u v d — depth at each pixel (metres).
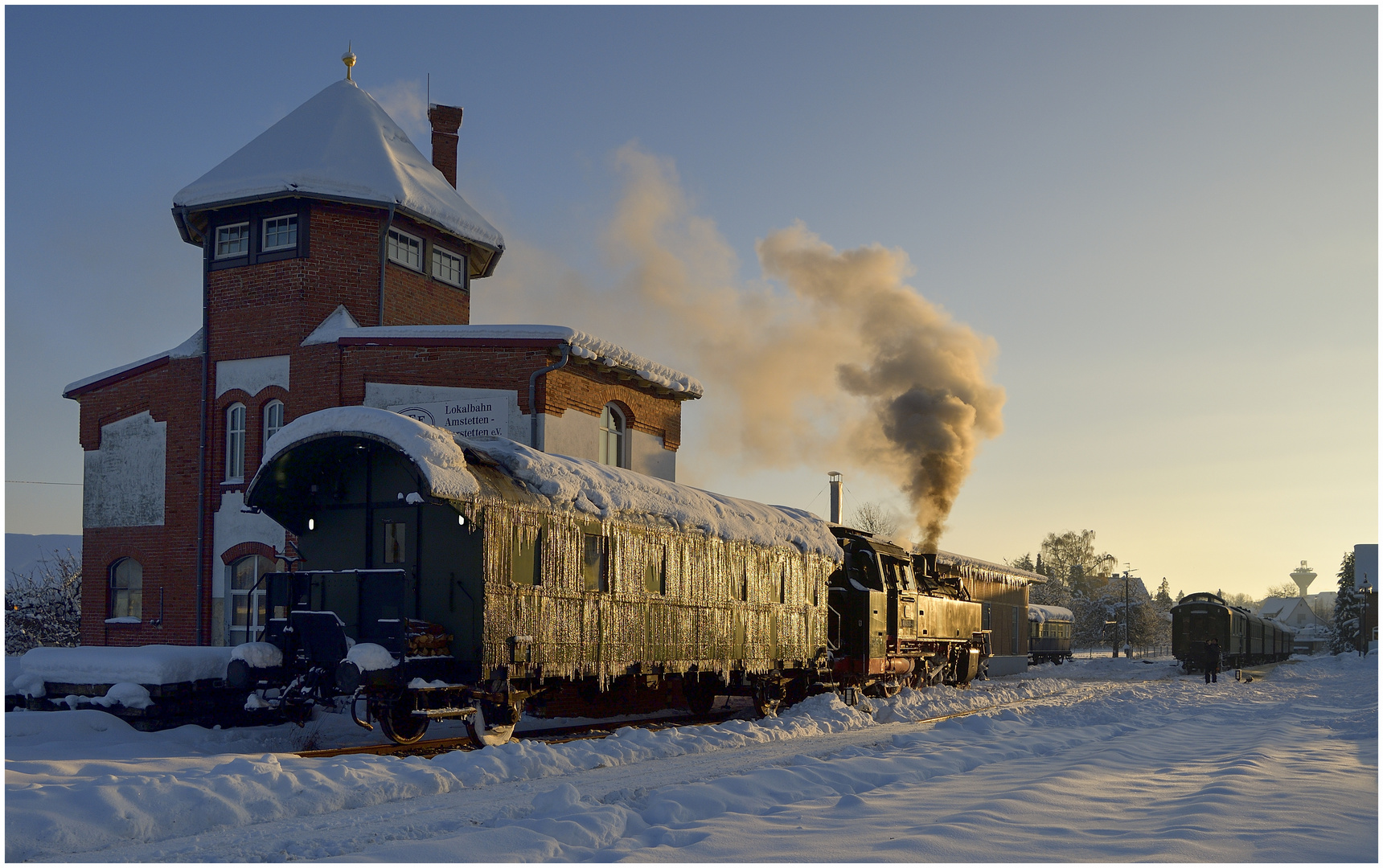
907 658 24.50
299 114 23.36
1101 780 9.60
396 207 21.47
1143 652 81.50
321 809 8.39
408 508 12.87
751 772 10.84
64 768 9.33
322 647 12.40
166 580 21.06
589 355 19.84
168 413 21.58
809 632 20.05
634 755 12.03
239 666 12.33
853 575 22.20
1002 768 10.82
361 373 20.16
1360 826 7.20
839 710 17.83
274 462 13.08
